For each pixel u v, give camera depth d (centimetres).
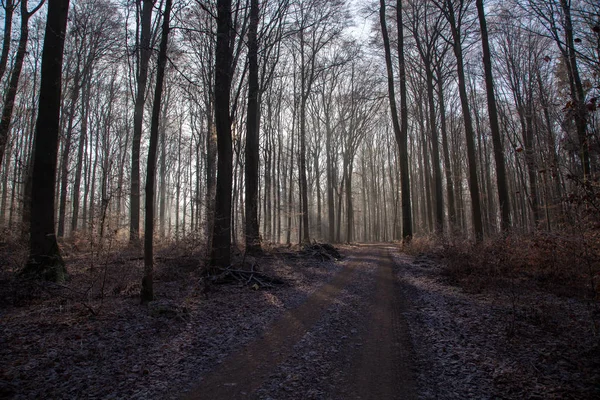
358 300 884
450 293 892
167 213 4900
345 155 3491
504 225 1386
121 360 526
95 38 1870
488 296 831
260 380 461
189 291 963
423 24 2411
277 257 1686
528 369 449
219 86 1165
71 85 2188
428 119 3131
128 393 429
